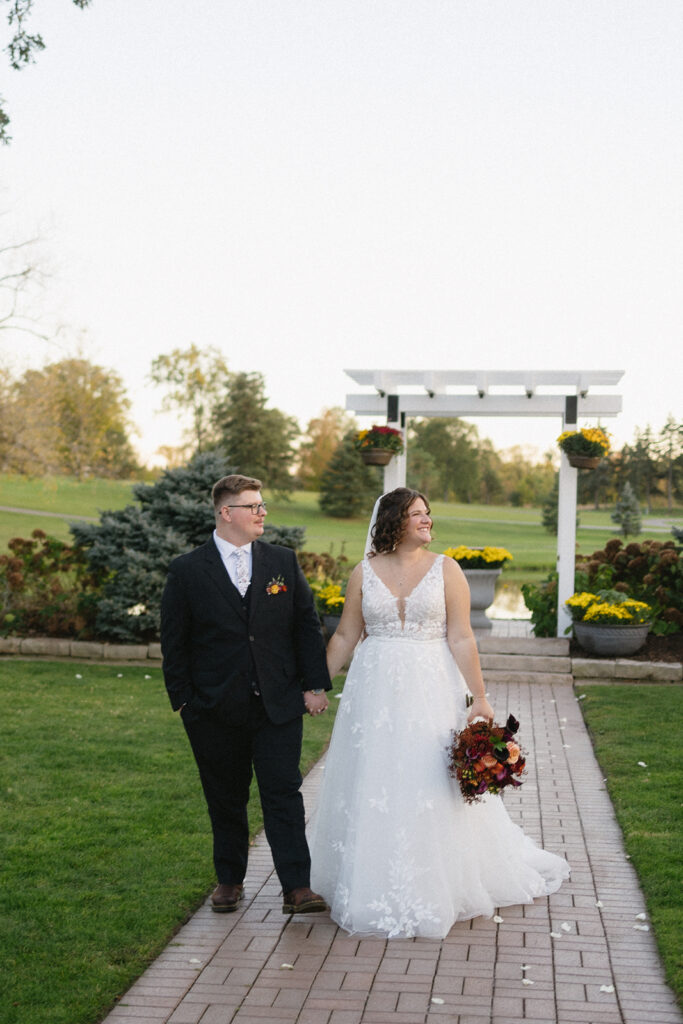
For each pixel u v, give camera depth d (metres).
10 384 30.64
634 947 3.51
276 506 58.94
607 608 9.62
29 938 3.50
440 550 31.05
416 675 3.84
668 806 5.23
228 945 3.53
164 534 10.72
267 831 3.75
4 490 51.41
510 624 12.33
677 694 8.65
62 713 7.64
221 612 3.71
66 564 11.11
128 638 10.38
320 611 10.36
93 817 4.98
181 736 6.91
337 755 3.96
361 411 11.48
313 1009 3.01
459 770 3.65
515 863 4.06
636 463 37.16
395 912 3.62
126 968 3.27
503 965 3.35
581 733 7.36
